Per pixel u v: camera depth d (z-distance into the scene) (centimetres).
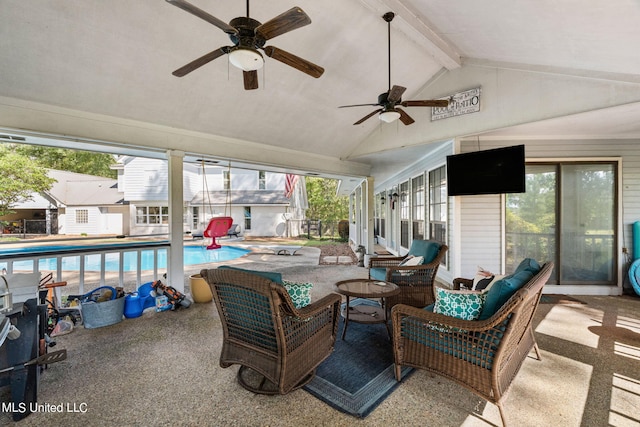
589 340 304
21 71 302
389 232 1090
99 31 293
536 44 330
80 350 286
